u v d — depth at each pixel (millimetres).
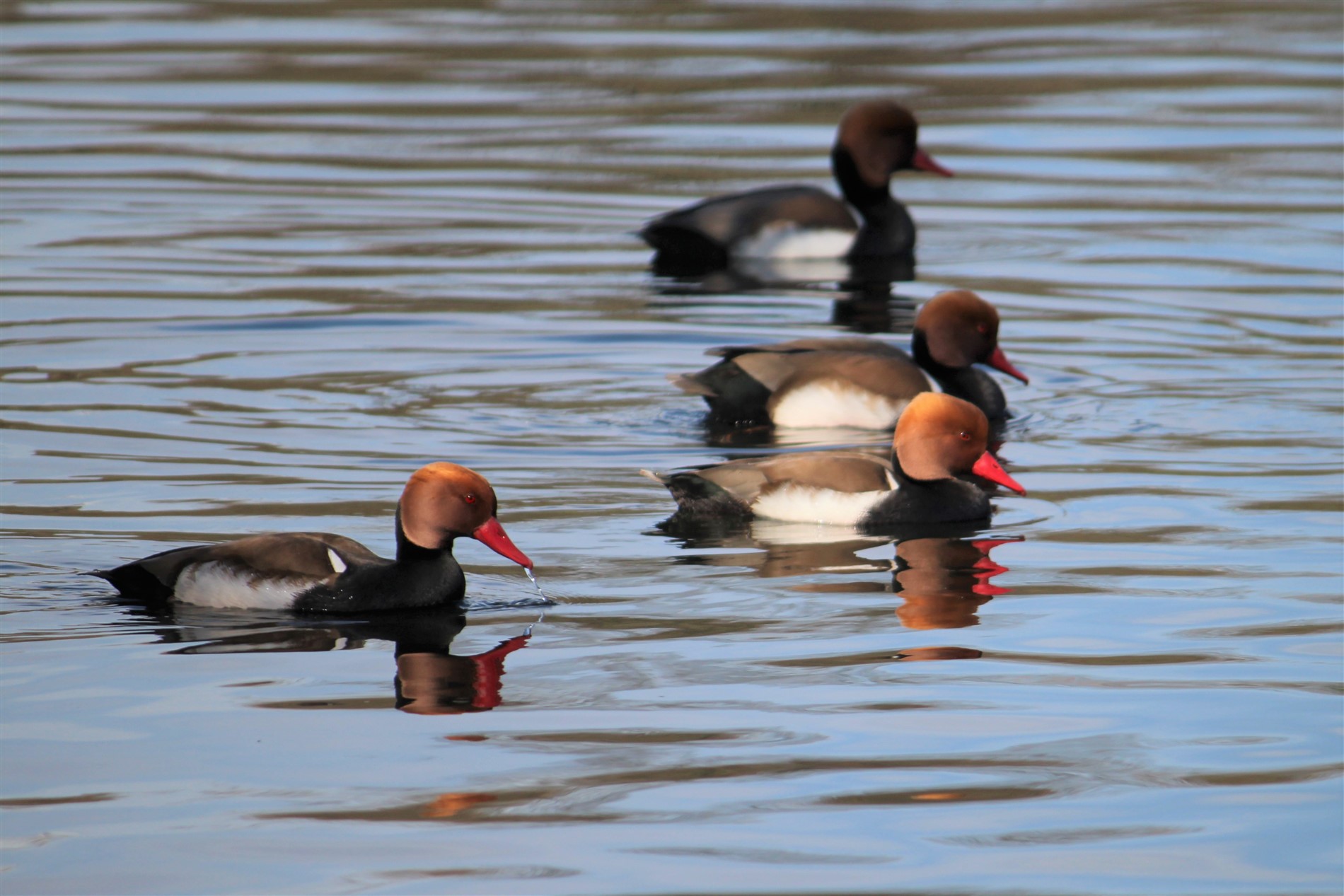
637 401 16516
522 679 9766
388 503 13117
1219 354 17844
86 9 38812
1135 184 25531
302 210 23969
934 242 23250
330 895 7375
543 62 33594
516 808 8180
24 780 8414
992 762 8688
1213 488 13672
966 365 16375
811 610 10984
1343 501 13234
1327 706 9344
